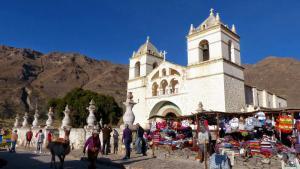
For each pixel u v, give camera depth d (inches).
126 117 741.9
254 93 1657.2
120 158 631.8
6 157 703.7
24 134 1346.0
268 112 741.9
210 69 1387.8
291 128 639.8
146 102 1701.5
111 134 848.9
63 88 6314.0
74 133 995.3
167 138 934.4
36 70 7204.7
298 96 3927.2
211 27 1417.3
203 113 832.3
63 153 502.6
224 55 1378.0
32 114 4714.6
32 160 636.7
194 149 836.0
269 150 637.9
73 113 2237.9
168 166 517.3
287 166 469.1
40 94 5738.2
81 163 589.9
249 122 775.7
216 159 436.5
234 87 1386.6
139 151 707.4
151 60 1817.2
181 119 1009.5
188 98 1465.3
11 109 4702.3
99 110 2337.6
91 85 6176.2
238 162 609.6
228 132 831.1
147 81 1732.3
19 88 5551.2
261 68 5777.6
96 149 476.1
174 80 1584.6
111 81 6314.0
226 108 1298.0
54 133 1086.4
